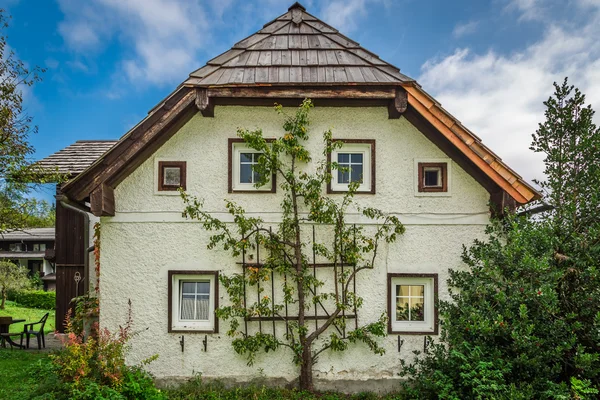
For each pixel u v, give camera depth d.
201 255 5.88
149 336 5.77
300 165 6.00
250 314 5.70
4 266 18.67
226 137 6.00
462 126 5.55
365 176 6.09
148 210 5.91
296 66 6.00
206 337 5.75
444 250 5.92
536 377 4.32
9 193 10.50
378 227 5.91
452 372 4.66
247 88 5.57
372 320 5.84
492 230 5.56
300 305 5.68
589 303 4.39
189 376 5.72
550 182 5.07
